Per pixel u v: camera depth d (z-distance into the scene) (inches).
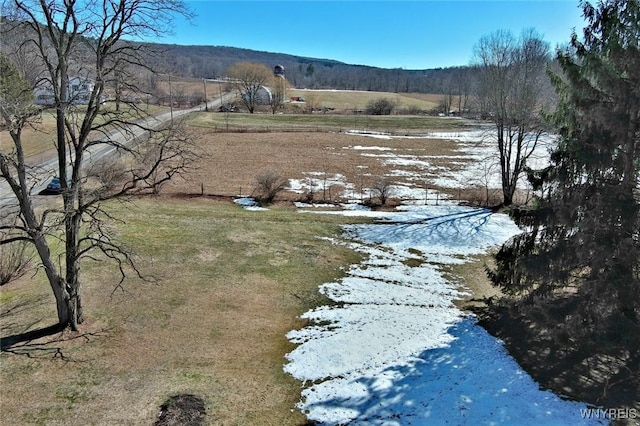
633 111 391.9
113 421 374.3
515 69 1012.5
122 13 443.8
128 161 1310.3
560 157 450.9
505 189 1071.6
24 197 438.0
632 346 381.1
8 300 559.5
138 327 522.3
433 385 433.1
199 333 518.3
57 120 450.6
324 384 436.5
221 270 692.1
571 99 431.2
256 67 3491.6
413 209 1055.6
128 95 482.0
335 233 881.5
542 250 470.0
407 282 679.1
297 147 1860.2
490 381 436.1
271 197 1111.6
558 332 434.0
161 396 407.2
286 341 514.0
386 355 486.9
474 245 835.4
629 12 388.8
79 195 472.1
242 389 424.5
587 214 402.9
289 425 381.4
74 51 444.1
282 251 778.8
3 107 395.2
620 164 399.5
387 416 391.9
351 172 1437.0
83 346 476.4
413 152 1819.6
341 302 612.4
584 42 438.3
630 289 384.8
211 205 1041.5
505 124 1091.9
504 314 573.0
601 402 396.2
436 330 541.0
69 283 493.7
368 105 3695.9
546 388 420.8
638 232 391.9
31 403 389.1
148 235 811.4
